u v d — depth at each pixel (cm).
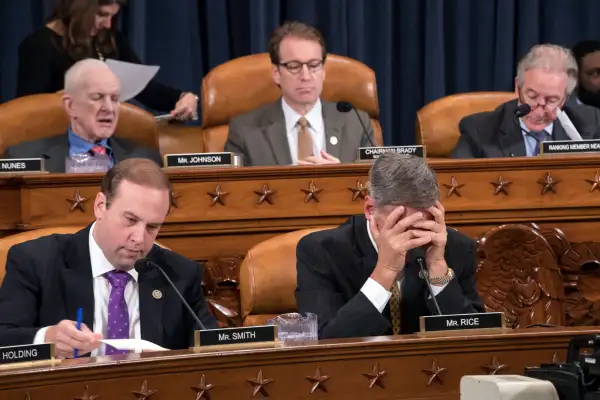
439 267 802
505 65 1625
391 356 646
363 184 1019
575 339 597
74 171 1103
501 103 1321
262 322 875
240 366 614
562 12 1644
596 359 541
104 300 784
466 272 852
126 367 582
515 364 664
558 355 669
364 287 780
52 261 789
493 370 660
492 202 1027
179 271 809
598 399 533
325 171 1015
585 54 1462
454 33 1638
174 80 1536
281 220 1015
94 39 1355
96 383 575
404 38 1631
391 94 1614
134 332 783
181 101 1325
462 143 1241
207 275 998
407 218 775
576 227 1042
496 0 1628
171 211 998
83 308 777
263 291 877
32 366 581
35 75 1333
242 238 1013
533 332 671
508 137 1231
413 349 648
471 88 1642
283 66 1205
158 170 773
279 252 887
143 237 763
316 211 1016
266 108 1229
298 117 1212
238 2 1562
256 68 1284
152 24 1528
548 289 1007
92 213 984
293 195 1014
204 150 1262
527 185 1030
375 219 792
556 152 1074
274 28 1545
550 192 1034
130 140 1212
